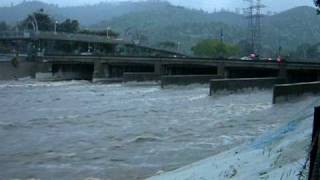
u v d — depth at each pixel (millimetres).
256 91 72938
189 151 29031
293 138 13945
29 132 38406
